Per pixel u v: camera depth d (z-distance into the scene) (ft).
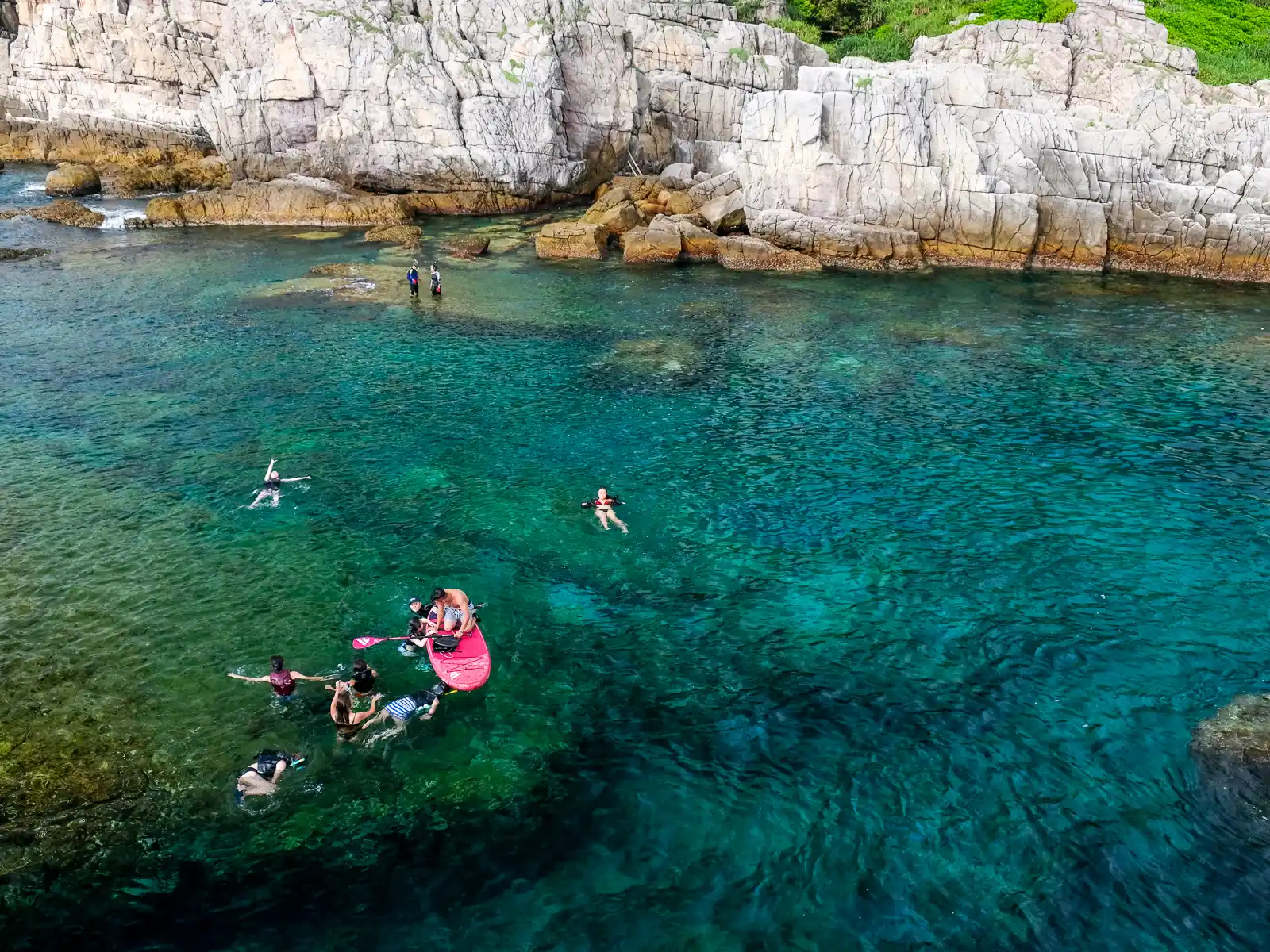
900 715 48.98
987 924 36.63
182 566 62.34
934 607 58.80
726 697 50.42
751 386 98.22
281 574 61.72
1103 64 180.24
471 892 38.04
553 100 187.83
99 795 42.32
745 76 196.54
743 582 61.72
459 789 43.60
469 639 54.24
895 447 83.05
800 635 55.98
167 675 51.01
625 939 35.94
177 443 81.97
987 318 123.34
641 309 126.72
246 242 165.58
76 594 58.49
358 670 48.67
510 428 86.74
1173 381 100.17
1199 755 45.29
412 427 86.58
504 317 122.42
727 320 121.80
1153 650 54.34
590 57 192.85
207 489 73.31
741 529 68.54
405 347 109.70
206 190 201.77
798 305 128.67
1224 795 42.91
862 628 56.54
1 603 57.26
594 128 197.77
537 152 185.98
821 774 44.78
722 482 76.02
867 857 39.93
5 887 37.52
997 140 151.53
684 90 195.00
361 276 141.49
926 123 151.02
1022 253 149.28
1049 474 77.66
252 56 188.44
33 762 44.16
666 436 85.30
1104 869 39.19
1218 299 134.21
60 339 110.63
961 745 46.65
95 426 85.35
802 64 204.44
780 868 39.37
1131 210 149.59
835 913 37.17
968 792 43.55
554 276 144.25
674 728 48.03
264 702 49.03
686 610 58.54
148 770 43.96
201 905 37.17
